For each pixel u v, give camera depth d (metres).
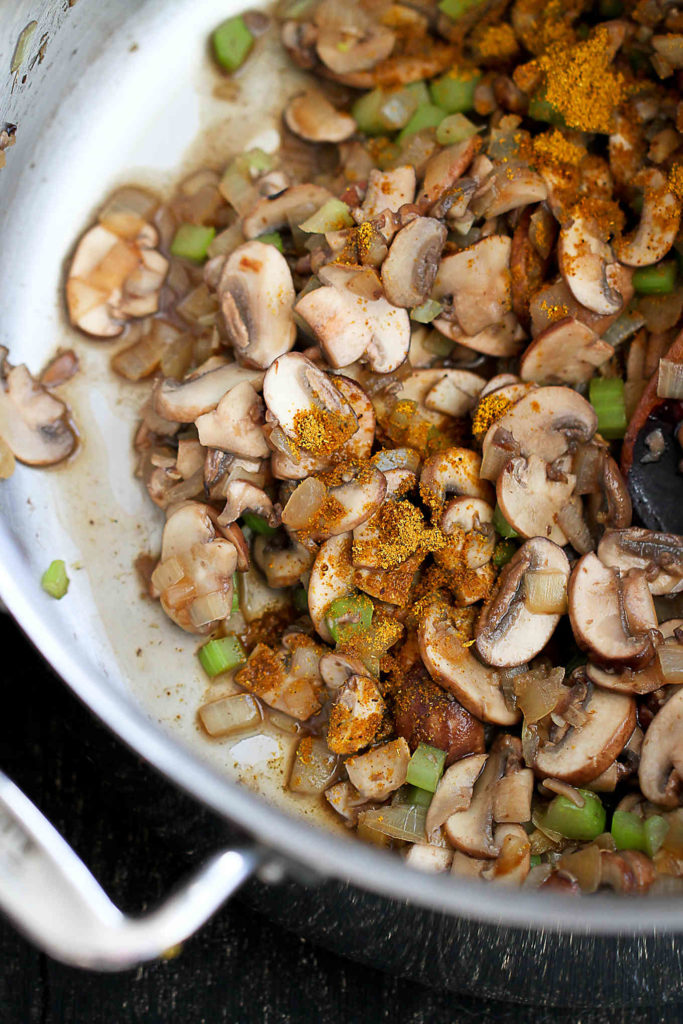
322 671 0.56
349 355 0.56
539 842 0.54
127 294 0.61
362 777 0.55
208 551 0.56
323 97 0.63
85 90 0.62
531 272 0.58
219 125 0.63
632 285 0.58
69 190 0.62
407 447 0.57
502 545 0.57
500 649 0.55
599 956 0.53
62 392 0.60
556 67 0.58
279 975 0.59
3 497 0.59
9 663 0.62
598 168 0.58
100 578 0.59
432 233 0.56
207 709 0.57
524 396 0.57
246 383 0.56
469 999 0.58
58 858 0.49
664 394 0.57
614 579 0.55
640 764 0.54
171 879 0.60
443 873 0.54
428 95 0.62
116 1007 0.59
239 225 0.61
